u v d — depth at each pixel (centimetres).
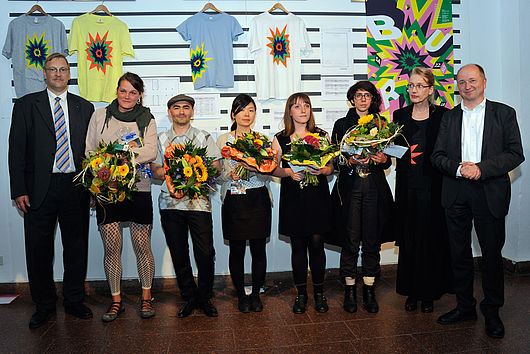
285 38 367
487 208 251
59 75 283
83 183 262
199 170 263
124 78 282
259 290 320
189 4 366
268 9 373
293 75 370
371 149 262
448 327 266
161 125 368
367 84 287
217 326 278
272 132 378
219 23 360
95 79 345
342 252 300
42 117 284
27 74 341
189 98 290
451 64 390
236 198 289
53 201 286
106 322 290
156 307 320
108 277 297
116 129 284
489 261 254
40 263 289
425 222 282
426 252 284
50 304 296
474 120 259
